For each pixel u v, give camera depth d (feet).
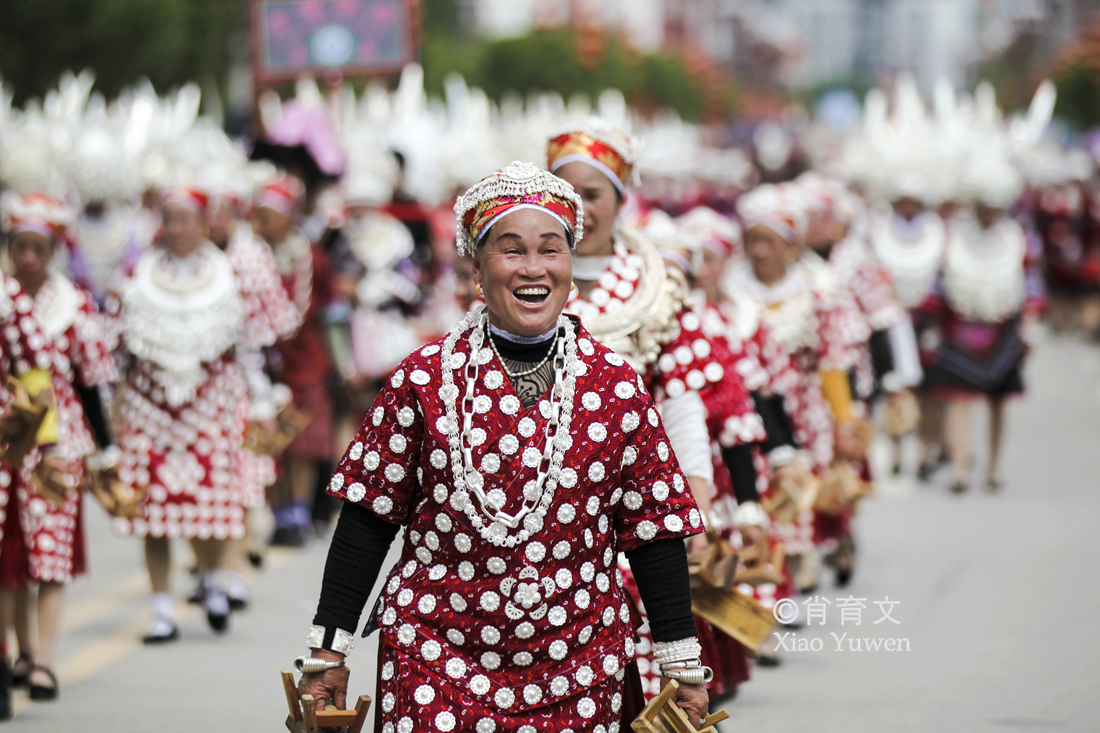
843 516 78.79
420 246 115.24
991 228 112.78
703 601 47.01
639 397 34.37
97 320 63.26
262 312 73.61
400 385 34.04
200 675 66.18
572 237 34.99
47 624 62.28
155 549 72.02
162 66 269.64
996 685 63.00
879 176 145.79
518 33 601.62
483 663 33.45
